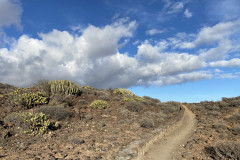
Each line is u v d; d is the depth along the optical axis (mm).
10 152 5676
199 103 28969
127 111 14383
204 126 13141
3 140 6469
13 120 8008
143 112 15828
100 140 7805
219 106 22844
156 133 9906
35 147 6301
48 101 12008
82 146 6898
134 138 8680
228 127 12250
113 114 13203
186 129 12883
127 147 7227
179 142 9500
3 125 7488
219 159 6707
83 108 13133
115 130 9812
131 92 23688
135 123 11906
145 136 9141
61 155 5809
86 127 9570
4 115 8680
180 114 17766
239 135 10062
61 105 11383
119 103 16578
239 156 6316
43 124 8117
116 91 21312
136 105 15586
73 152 6207
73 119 10445
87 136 8219
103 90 21844
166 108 18891
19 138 6930
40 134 7500
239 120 14133
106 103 14836
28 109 10086
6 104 10039
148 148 8031
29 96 10805
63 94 14445
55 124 8578
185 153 7566
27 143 6535
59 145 6766
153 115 14992
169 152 7797
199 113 19750
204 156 7223
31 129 7613
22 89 12234
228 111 18828
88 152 6363
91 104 14023
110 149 6887
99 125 10227
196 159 6938
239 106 20344
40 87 14281
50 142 6949
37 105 10836
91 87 21469
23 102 10164
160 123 13016
